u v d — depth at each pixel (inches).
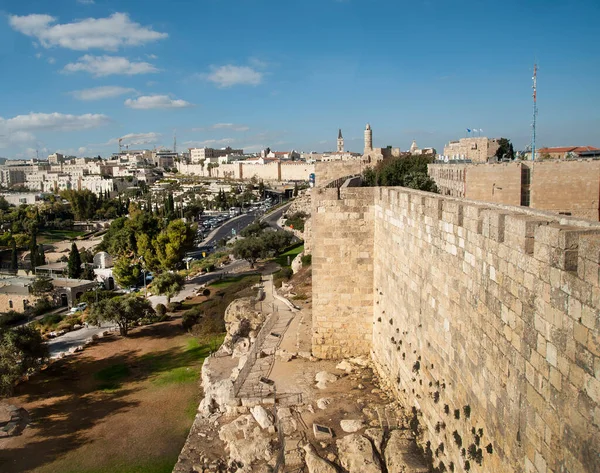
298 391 875.4
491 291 451.8
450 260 561.9
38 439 1247.5
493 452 451.8
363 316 989.2
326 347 1007.6
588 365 299.6
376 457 658.2
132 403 1429.6
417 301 693.3
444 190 1919.3
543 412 358.9
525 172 1392.7
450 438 563.8
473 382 498.6
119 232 4692.4
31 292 3464.6
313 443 706.2
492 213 446.0
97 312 2139.5
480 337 479.8
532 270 373.4
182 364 1712.6
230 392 893.8
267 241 3590.1
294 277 2175.2
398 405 776.3
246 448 737.0
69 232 7204.7
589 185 1342.3
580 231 323.6
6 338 1632.6
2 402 1491.1
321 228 979.3
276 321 1341.0
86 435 1250.0
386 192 865.5
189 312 2223.2
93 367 1780.3
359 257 976.3
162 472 1052.5
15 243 5329.7
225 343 1449.3
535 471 372.2
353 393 847.1
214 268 3676.2
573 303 315.9
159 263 3676.2
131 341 2063.2
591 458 297.3
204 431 834.8
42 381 1660.9
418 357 692.1
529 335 379.6
